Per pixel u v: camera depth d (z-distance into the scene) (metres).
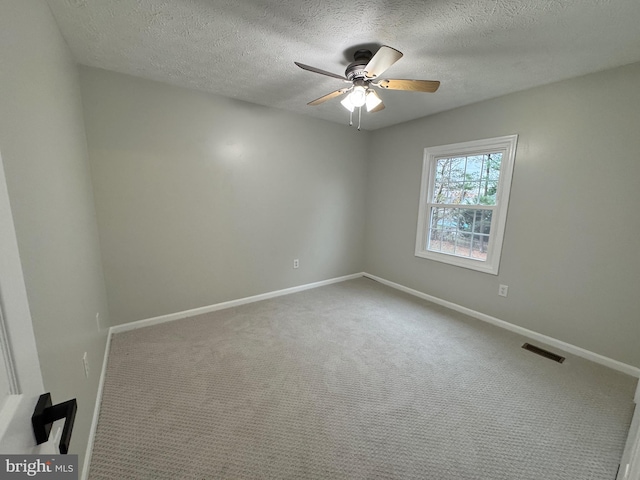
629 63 1.98
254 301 3.43
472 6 1.44
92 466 1.32
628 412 1.71
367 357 2.26
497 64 2.06
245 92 2.75
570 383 1.98
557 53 1.88
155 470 1.31
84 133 2.17
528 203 2.56
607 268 2.17
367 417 1.65
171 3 1.45
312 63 2.12
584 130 2.21
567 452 1.44
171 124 2.61
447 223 3.34
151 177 2.57
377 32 1.70
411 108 3.07
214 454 1.40
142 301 2.68
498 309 2.86
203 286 3.02
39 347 0.86
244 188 3.15
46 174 1.10
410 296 3.66
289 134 3.40
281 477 1.29
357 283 4.18
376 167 4.11
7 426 0.42
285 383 1.93
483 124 2.82
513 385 1.95
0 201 0.45
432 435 1.53
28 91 0.98
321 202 3.85
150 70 2.27
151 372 2.02
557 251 2.42
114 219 2.44
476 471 1.34
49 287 1.00
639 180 2.00
